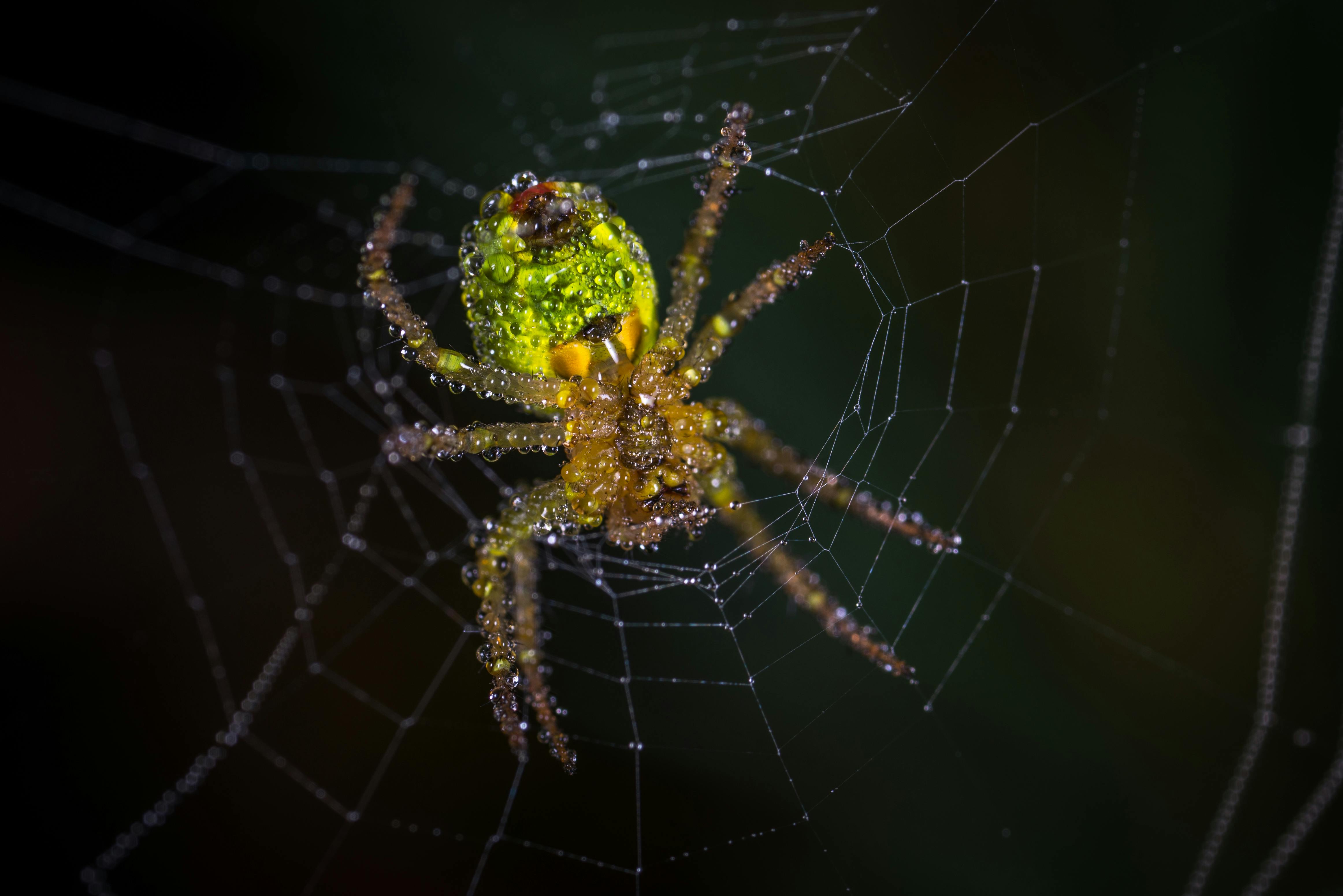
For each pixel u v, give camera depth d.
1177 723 0.05
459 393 0.05
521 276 0.05
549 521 0.05
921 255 0.05
